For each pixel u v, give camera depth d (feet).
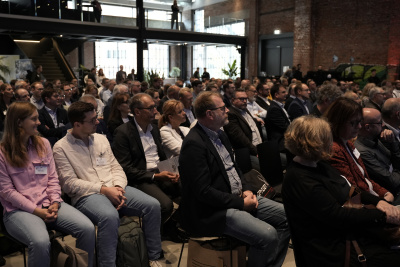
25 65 37.76
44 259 6.76
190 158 7.18
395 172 9.71
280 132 15.87
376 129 9.20
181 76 72.64
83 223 7.34
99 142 8.90
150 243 8.65
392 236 5.52
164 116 11.00
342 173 7.39
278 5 56.08
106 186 8.53
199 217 7.27
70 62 63.41
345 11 46.68
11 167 7.44
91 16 43.09
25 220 7.08
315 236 5.69
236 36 59.41
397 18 40.88
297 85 18.02
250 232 7.13
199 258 7.63
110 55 69.15
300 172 5.77
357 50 45.78
